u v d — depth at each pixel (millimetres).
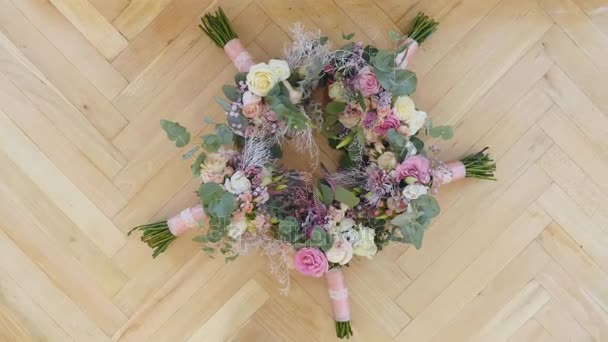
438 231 1723
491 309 1727
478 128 1701
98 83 1667
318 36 1550
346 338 1683
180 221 1596
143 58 1668
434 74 1692
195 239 1459
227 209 1369
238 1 1660
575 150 1707
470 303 1726
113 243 1698
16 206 1688
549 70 1700
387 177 1434
